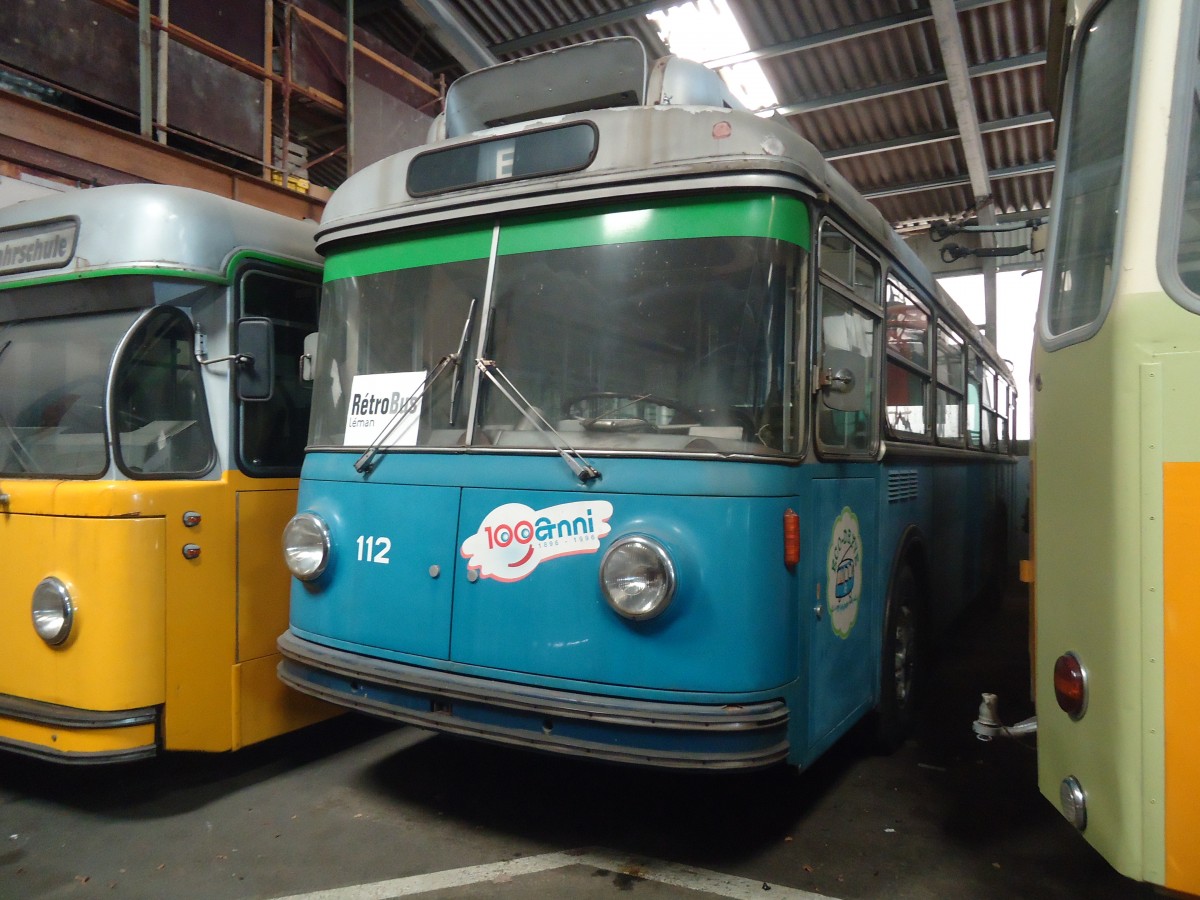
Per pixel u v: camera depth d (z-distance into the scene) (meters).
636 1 9.84
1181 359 2.12
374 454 3.74
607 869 3.44
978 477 7.66
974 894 3.28
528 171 3.55
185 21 7.75
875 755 4.74
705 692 3.02
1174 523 2.10
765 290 3.22
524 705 3.14
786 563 3.20
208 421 4.19
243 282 4.32
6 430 4.28
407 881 3.33
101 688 3.72
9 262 4.32
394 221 3.85
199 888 3.28
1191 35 2.23
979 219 13.45
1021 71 10.60
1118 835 2.15
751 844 3.68
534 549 3.29
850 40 10.10
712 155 3.27
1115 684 2.18
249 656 4.26
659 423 3.24
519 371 3.49
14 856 3.54
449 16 10.04
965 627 8.33
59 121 6.66
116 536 3.75
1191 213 2.18
